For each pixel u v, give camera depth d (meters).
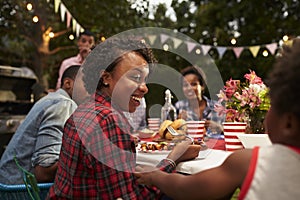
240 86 2.04
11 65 6.62
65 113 2.17
